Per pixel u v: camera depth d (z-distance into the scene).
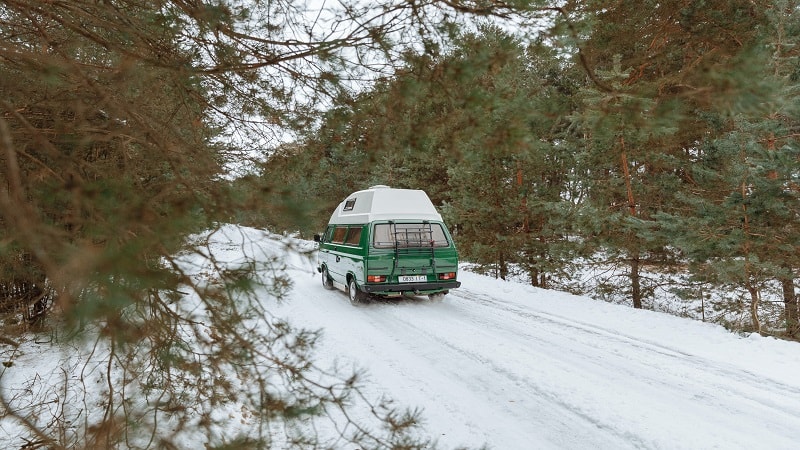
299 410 2.61
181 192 2.31
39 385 4.20
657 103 2.25
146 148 2.63
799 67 8.16
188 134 3.50
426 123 2.80
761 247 9.63
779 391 5.57
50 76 2.29
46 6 2.70
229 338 2.72
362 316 9.52
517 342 7.58
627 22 8.34
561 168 14.92
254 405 2.80
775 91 2.06
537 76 7.24
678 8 8.66
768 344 7.21
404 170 20.94
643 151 11.75
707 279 10.86
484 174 15.26
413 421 2.88
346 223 11.57
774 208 9.07
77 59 3.18
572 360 6.71
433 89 2.73
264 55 3.19
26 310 2.58
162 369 3.00
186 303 2.57
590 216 12.55
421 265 10.27
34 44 3.13
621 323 8.77
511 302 10.67
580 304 10.39
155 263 1.87
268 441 2.68
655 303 14.25
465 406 5.34
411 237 10.30
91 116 2.63
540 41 2.63
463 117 2.63
